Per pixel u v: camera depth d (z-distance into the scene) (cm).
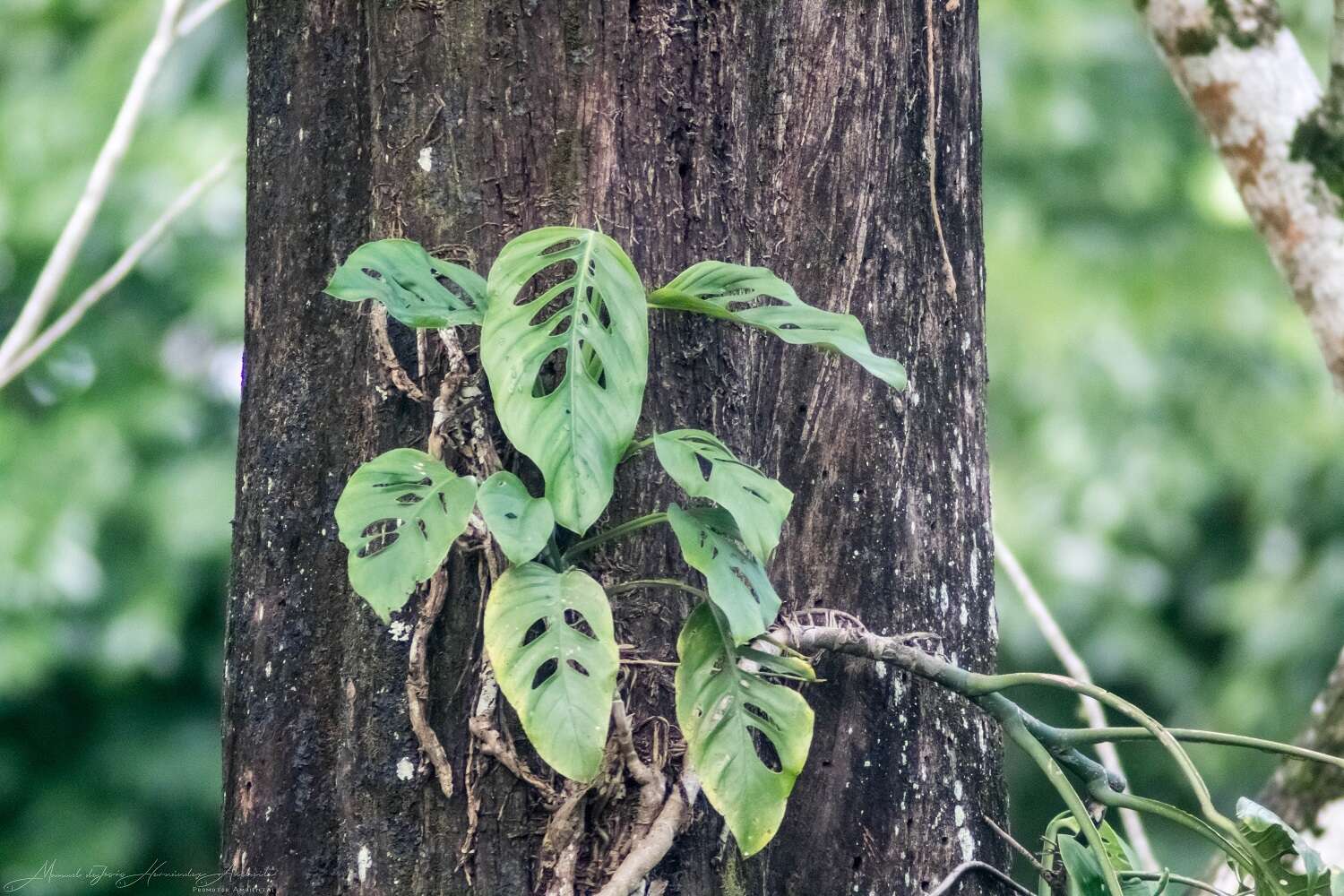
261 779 707
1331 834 771
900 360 721
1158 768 2034
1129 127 1961
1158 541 2009
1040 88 1905
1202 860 1955
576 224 699
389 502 688
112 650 1666
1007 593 1956
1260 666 1958
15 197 1692
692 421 701
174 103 1708
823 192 720
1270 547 2050
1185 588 2197
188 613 1812
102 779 1794
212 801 1816
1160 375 2016
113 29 1717
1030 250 1928
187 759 1803
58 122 1703
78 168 1686
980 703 711
